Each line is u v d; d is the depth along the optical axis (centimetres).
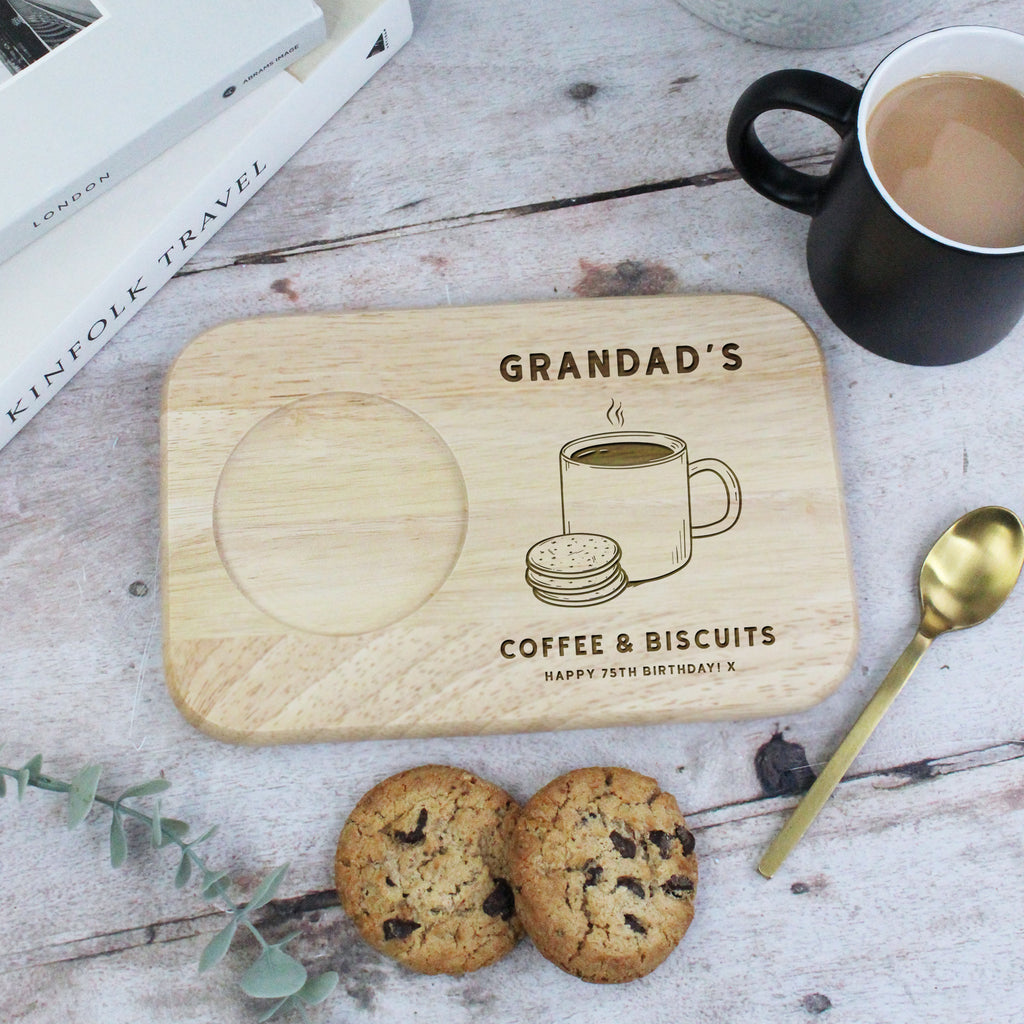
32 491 79
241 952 74
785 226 82
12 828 75
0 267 73
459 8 84
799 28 79
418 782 72
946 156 68
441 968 70
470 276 81
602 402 77
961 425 80
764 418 77
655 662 74
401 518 76
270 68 75
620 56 84
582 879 68
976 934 74
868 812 76
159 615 77
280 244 81
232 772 75
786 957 74
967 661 77
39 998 73
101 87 69
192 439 76
